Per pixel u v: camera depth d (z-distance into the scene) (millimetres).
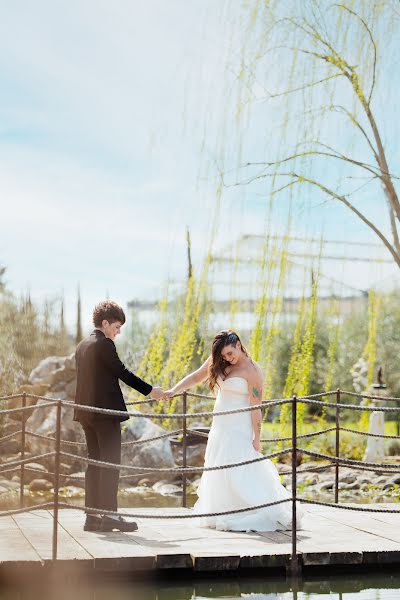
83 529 6043
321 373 15711
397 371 15805
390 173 9617
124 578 5172
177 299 13016
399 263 9773
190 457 11812
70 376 11984
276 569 5340
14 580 4961
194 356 13344
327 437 12672
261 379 6355
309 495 9641
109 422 5809
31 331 13586
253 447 6309
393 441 13312
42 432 11172
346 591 5152
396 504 7688
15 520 6477
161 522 6465
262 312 10734
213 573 5273
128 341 15984
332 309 13281
